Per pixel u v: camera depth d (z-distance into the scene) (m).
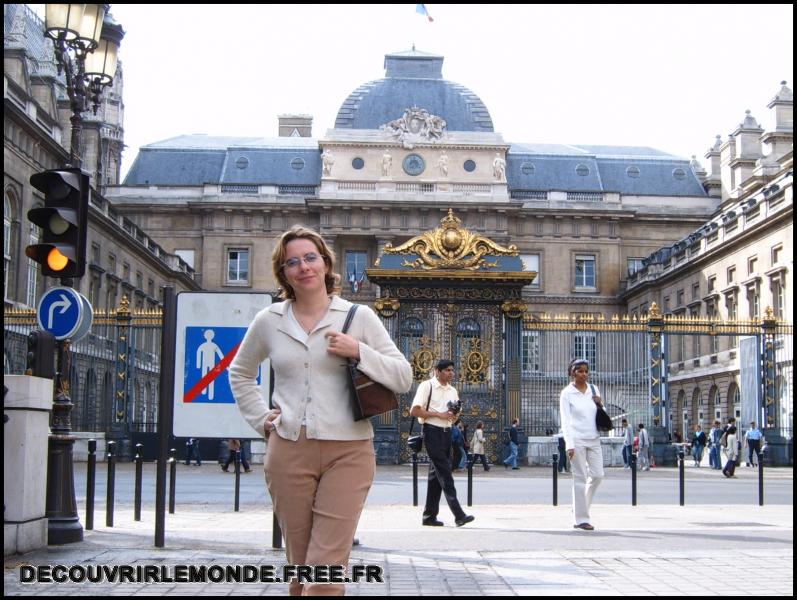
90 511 11.70
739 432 41.28
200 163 75.69
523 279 28.47
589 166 76.62
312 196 71.81
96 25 11.76
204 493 20.03
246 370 5.23
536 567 8.71
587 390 12.69
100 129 58.97
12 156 37.84
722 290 56.03
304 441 4.90
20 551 9.20
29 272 41.44
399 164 70.69
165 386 9.43
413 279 28.56
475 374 28.58
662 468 33.97
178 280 67.50
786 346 39.25
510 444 28.80
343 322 5.10
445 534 11.70
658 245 74.00
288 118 88.75
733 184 71.56
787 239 47.66
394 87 74.56
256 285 70.88
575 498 12.41
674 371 62.41
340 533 4.79
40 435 9.71
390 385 5.01
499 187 70.62
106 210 52.03
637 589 7.50
